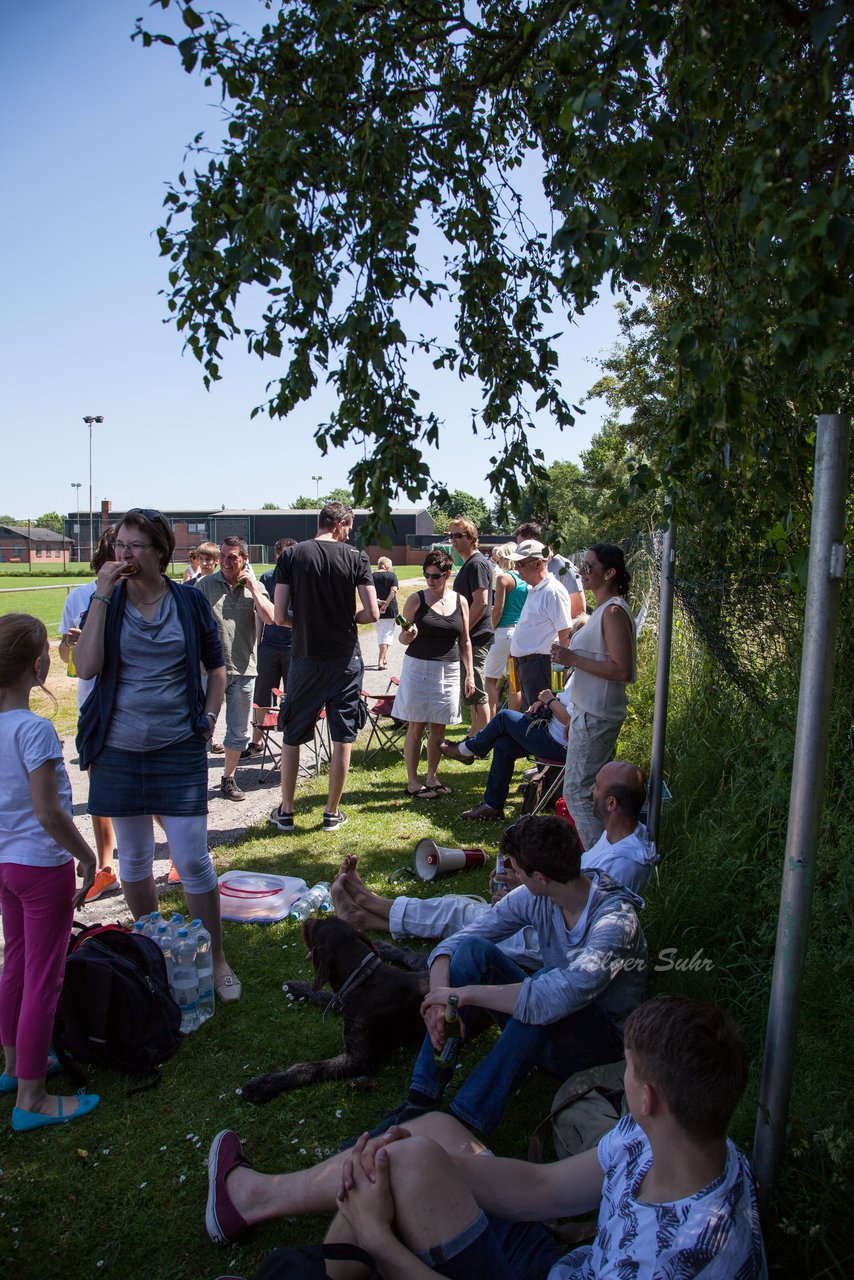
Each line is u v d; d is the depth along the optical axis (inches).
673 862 168.9
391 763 318.7
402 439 100.8
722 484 106.3
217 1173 101.0
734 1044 68.4
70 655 189.9
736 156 80.4
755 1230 69.9
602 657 167.6
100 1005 127.3
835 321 68.4
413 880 202.2
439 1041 109.3
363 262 98.5
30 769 109.8
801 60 80.1
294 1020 145.7
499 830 239.3
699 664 217.2
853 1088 101.0
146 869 151.5
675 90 85.4
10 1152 114.4
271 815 243.9
